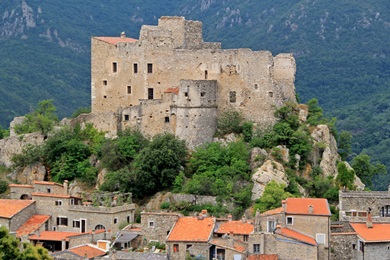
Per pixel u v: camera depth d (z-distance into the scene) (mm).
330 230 187625
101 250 190625
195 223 192125
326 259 182500
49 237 199375
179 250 185500
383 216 199625
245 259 179875
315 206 187375
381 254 185125
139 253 185875
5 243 162375
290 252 179500
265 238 180750
